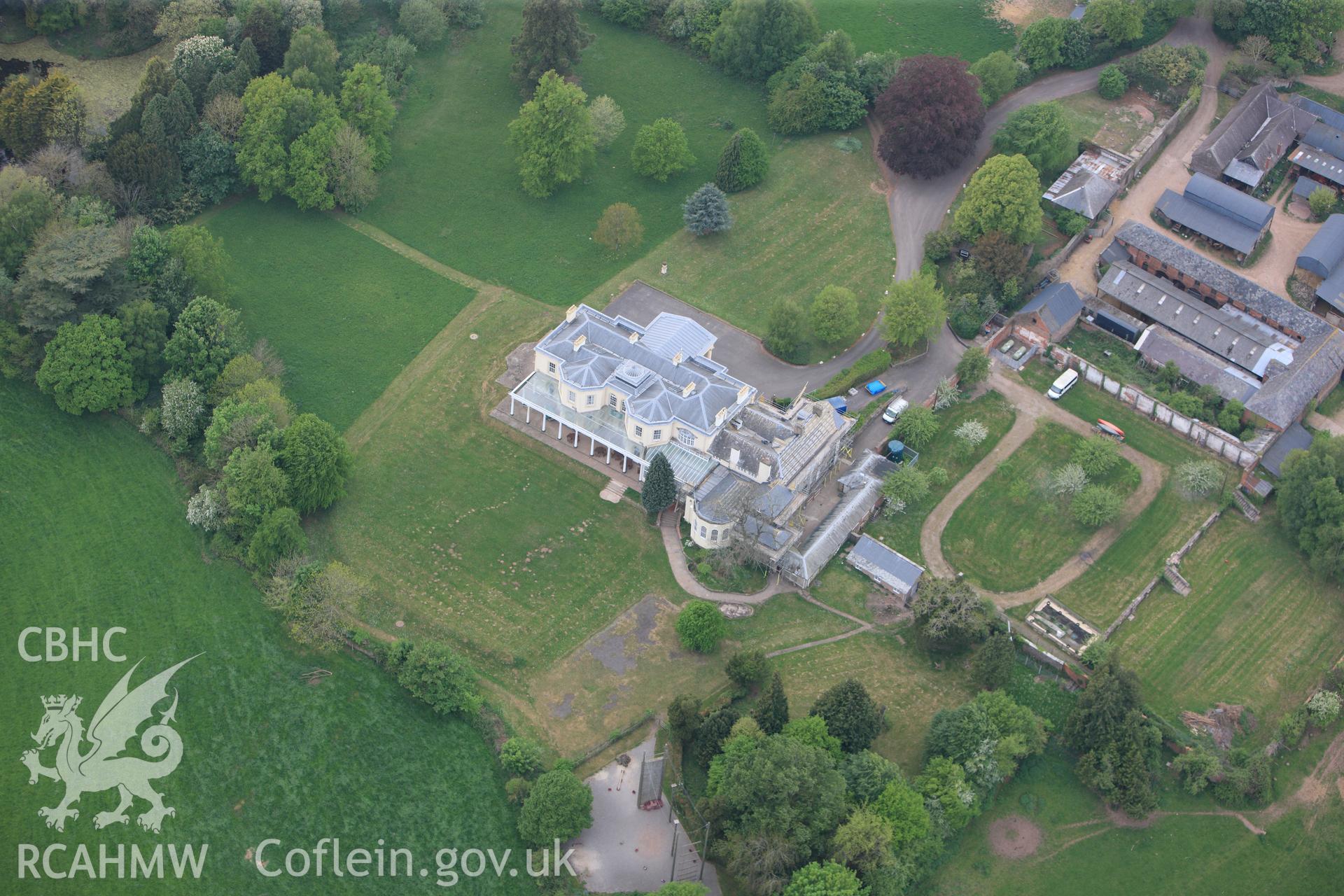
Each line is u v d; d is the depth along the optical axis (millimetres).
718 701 182375
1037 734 175500
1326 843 173375
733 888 164250
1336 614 197250
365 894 163875
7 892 161125
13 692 179750
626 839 168500
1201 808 176125
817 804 161125
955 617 185375
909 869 161375
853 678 187250
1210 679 189375
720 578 198250
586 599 195500
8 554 195375
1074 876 168750
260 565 192625
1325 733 184125
